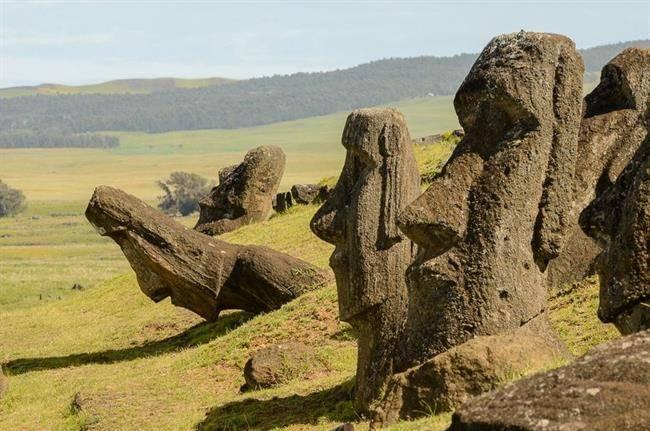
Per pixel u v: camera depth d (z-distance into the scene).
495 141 15.18
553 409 8.98
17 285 77.00
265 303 28.52
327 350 22.70
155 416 20.78
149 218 28.14
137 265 28.88
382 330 17.38
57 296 69.00
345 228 17.86
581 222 13.05
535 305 15.03
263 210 45.59
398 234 17.36
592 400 8.93
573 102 15.10
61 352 31.00
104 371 27.03
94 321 35.44
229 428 18.33
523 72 14.84
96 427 20.61
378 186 17.50
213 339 28.30
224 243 28.98
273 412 18.70
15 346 33.22
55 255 132.62
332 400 18.67
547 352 13.94
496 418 9.20
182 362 25.34
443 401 13.56
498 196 14.92
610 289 12.19
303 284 28.20
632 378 9.14
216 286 28.34
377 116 17.53
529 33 15.14
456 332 14.90
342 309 17.84
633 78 19.81
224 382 23.30
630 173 12.62
